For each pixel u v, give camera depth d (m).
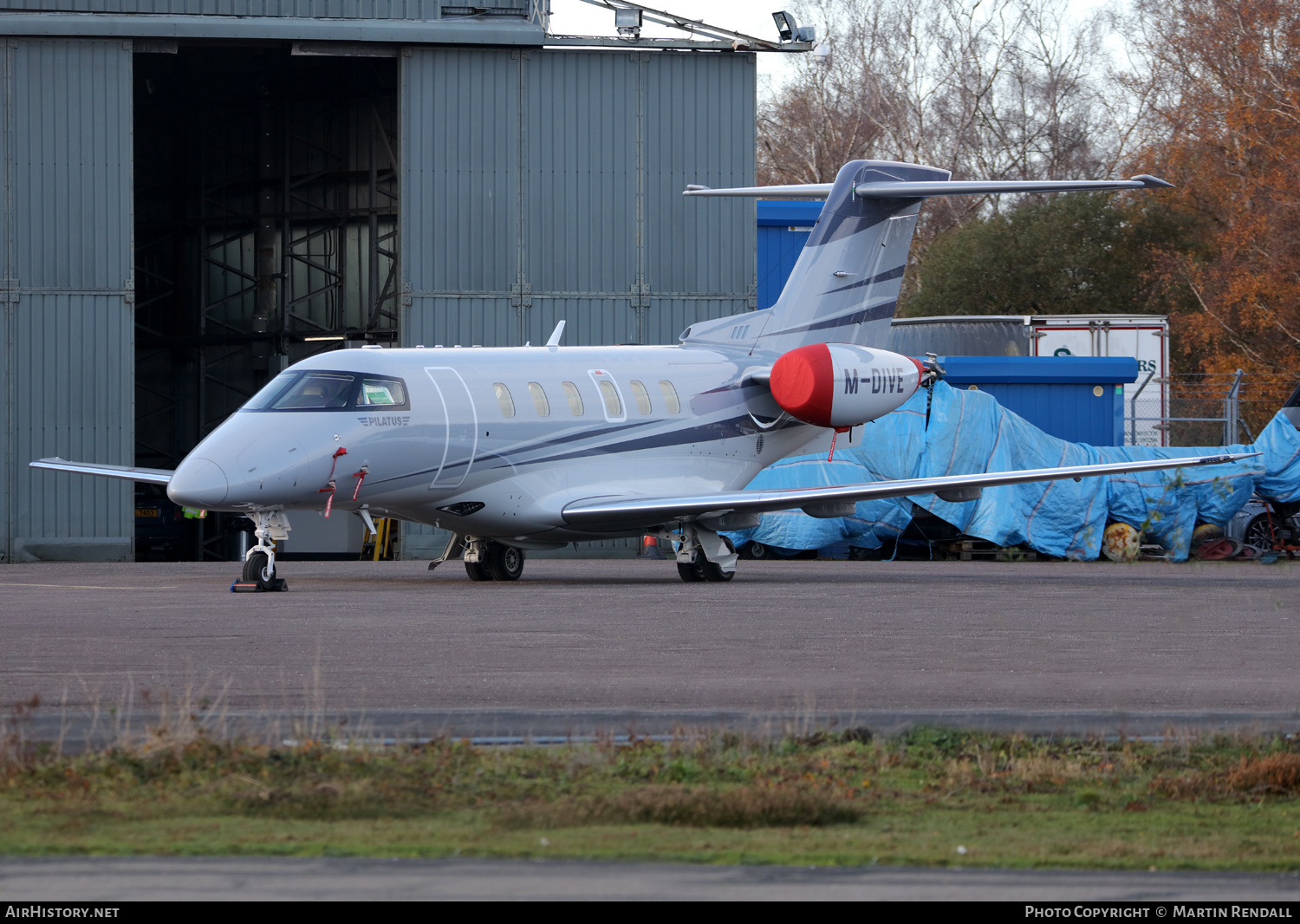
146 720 36.31
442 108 127.44
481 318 128.38
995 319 156.38
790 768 31.72
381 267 157.88
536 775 30.80
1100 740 34.78
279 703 39.41
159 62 155.00
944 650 52.41
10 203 122.62
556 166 129.00
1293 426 128.25
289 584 87.12
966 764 32.22
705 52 130.50
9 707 38.06
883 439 124.31
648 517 86.00
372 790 28.70
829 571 104.06
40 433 122.75
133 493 123.44
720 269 131.38
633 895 22.06
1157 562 122.75
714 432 94.69
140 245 167.38
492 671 46.03
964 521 123.50
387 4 126.75
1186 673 46.72
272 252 161.38
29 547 122.38
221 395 166.62
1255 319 191.88
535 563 120.31
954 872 23.72
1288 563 119.75
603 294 129.88
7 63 122.44
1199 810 28.88
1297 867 24.31
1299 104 192.50
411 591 80.44
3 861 23.69
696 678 44.84
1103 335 152.62
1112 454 126.69
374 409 79.69
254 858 23.95
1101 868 24.16
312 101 160.25
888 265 102.06
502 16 128.62
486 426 83.25
